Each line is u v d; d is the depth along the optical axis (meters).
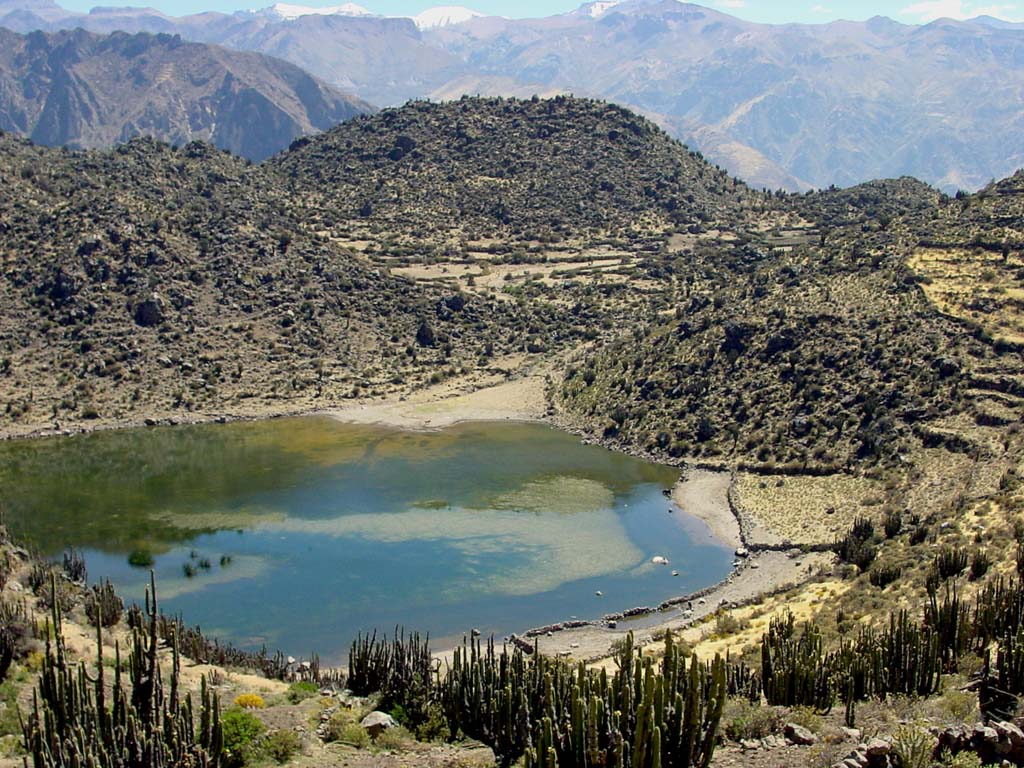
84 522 105.44
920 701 43.72
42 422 145.25
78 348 163.12
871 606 70.81
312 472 124.44
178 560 94.56
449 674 49.34
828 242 165.50
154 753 34.69
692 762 37.44
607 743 36.88
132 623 53.28
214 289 183.38
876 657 46.91
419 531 103.19
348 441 139.62
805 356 134.12
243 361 169.25
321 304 188.38
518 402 159.75
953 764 33.59
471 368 176.62
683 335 154.88
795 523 104.25
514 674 45.38
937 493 99.75
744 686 50.00
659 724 36.47
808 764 36.72
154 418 149.25
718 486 118.94
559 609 84.31
